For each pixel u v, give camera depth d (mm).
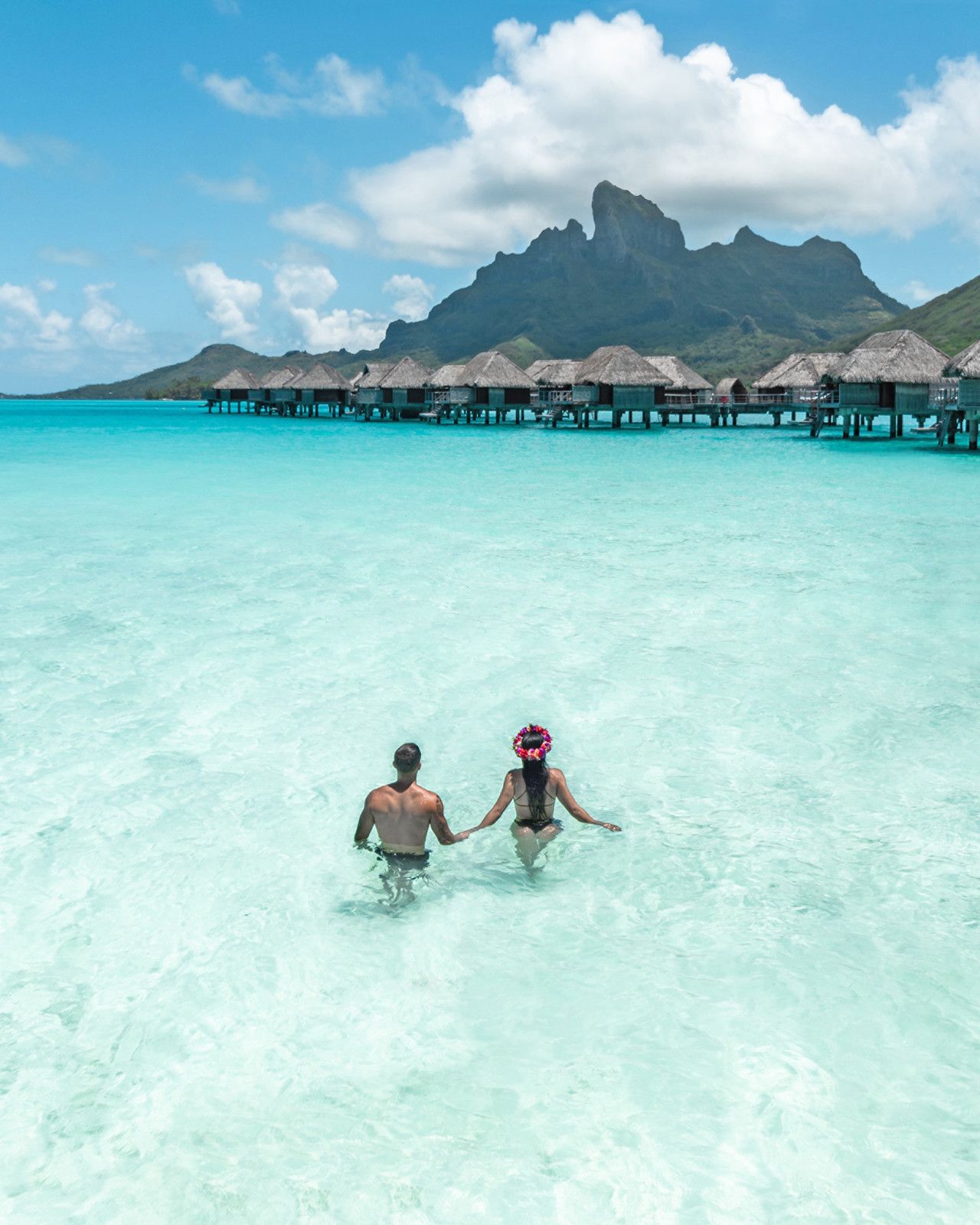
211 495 27828
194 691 9609
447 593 14164
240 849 6266
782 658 10695
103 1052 4234
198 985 4754
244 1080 4059
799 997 4594
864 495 27281
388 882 5816
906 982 4707
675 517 22781
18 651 10984
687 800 6992
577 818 6336
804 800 6961
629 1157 3598
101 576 15453
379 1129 3762
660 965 4895
